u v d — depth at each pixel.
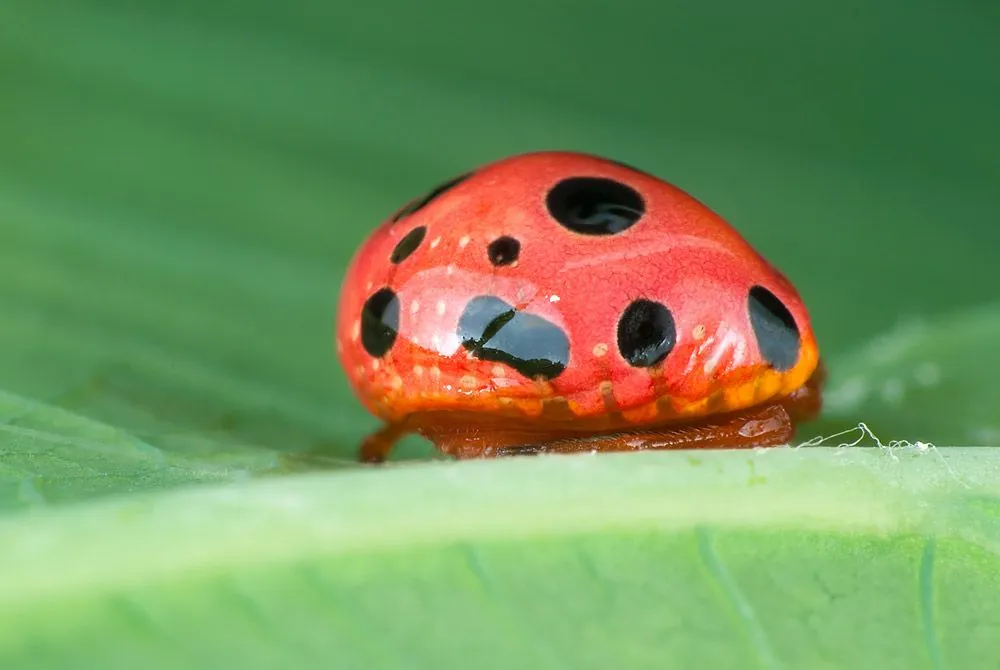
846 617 0.05
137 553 0.05
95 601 0.05
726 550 0.05
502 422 0.06
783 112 0.08
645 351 0.06
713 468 0.05
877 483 0.05
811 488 0.05
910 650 0.05
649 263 0.06
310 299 0.07
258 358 0.07
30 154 0.07
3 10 0.07
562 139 0.08
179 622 0.05
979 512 0.05
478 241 0.06
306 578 0.05
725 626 0.05
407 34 0.08
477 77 0.08
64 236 0.07
